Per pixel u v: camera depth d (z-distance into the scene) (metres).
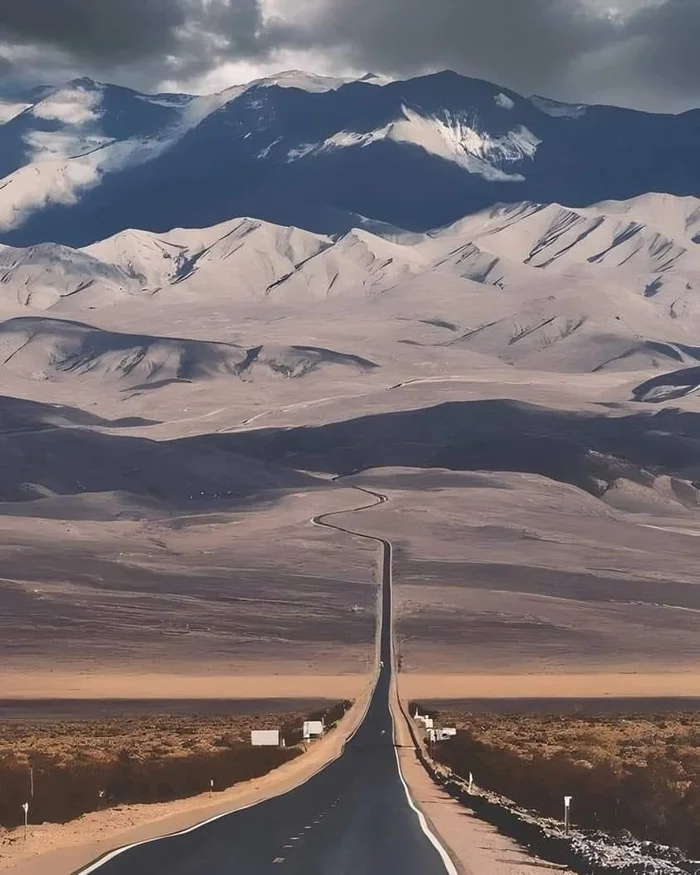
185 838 102.62
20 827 112.31
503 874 83.44
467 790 149.50
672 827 99.94
